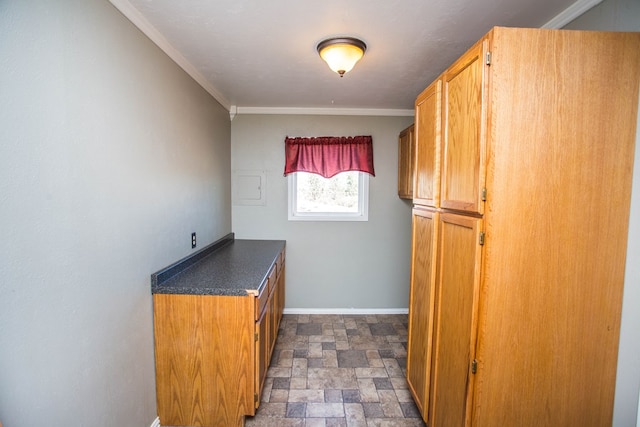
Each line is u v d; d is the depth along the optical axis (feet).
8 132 2.94
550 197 3.75
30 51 3.14
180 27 5.41
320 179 11.39
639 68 3.66
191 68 7.14
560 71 3.63
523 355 3.93
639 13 3.79
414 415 6.32
